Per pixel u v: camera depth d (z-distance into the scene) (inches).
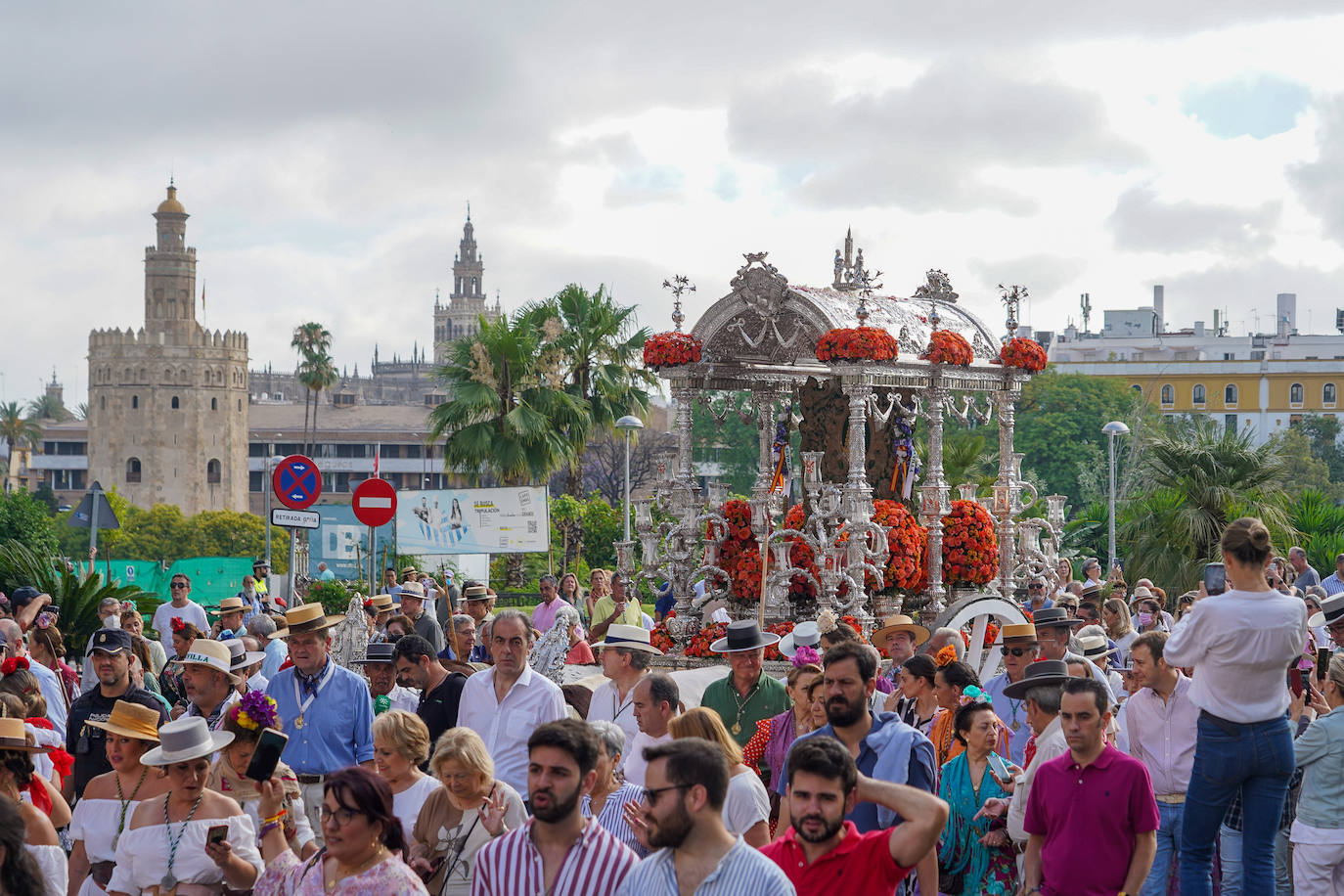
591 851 239.6
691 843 217.9
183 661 385.4
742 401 810.2
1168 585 1232.2
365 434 5964.6
